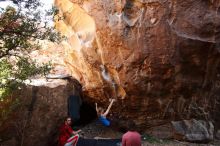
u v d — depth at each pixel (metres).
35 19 6.69
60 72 10.57
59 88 8.45
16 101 7.21
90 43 8.66
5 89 6.69
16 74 6.80
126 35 7.97
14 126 7.67
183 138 9.23
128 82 8.45
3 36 6.59
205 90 9.10
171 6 7.62
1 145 7.55
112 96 9.21
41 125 8.09
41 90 8.08
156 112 9.07
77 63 9.74
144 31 7.84
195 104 9.23
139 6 7.79
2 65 6.67
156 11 7.67
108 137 9.45
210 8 7.60
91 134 9.72
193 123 9.38
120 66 8.34
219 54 8.12
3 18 6.51
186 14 7.63
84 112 10.52
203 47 7.87
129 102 8.96
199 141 9.28
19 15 6.58
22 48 7.02
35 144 8.04
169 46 7.83
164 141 9.19
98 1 8.09
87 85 9.65
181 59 8.02
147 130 9.41
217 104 9.85
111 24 8.03
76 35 9.31
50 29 6.95
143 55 7.98
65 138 8.15
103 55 8.48
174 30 7.72
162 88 8.50
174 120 9.29
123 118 9.55
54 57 10.92
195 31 7.70
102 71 8.91
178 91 8.64
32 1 6.64
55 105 8.31
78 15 9.05
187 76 8.42
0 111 7.29
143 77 8.30
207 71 8.51
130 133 4.66
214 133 9.86
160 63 8.03
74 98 9.21
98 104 9.99
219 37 7.81
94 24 8.41
